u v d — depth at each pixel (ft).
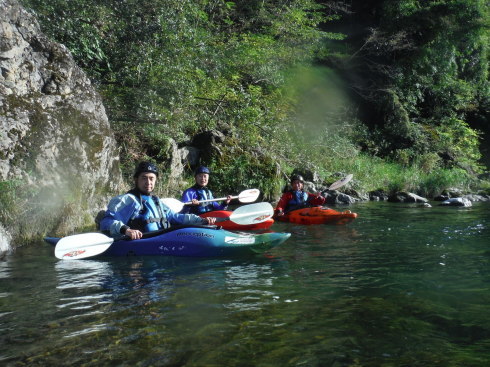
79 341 7.15
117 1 28.22
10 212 17.28
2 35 19.19
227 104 38.86
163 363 6.31
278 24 51.13
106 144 23.25
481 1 61.93
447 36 63.82
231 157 37.99
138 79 28.27
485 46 70.33
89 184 21.80
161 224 15.84
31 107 19.70
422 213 27.55
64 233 19.42
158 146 33.06
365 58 65.31
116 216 14.98
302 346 6.86
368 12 68.69
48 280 11.51
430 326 7.66
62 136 20.54
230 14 50.72
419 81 65.72
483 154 69.00
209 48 34.01
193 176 36.09
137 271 12.46
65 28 25.84
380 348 6.77
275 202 37.32
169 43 28.81
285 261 13.48
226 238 14.55
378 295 9.51
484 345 6.85
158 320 8.07
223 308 8.71
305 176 42.47
